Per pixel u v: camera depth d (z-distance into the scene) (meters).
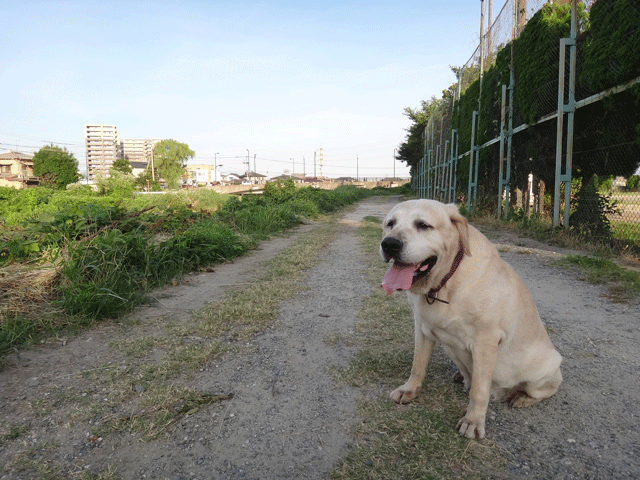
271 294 4.84
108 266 4.84
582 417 2.37
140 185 68.50
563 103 8.44
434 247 2.07
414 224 2.09
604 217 7.83
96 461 1.98
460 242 2.19
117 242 5.36
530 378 2.35
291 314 4.20
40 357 3.11
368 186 80.56
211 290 5.07
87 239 5.84
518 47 10.98
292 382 2.78
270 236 9.93
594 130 8.58
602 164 8.32
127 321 3.90
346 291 5.05
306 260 6.89
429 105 45.44
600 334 3.63
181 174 85.44
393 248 2.03
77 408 2.41
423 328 2.38
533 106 9.98
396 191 57.28
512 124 11.53
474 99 15.44
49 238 6.26
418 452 2.04
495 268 2.21
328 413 2.40
